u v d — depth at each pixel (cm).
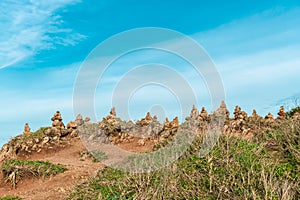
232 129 1173
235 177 635
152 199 594
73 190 772
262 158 729
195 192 602
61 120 1573
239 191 580
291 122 943
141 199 598
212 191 599
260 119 1287
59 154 1375
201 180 641
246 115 1309
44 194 860
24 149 1363
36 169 1060
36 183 1012
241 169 657
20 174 1034
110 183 721
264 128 1045
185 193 606
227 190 583
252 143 850
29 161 1129
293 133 856
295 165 716
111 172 809
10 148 1377
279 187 594
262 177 611
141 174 716
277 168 692
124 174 746
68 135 1513
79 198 708
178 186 629
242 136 966
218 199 572
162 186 628
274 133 911
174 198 593
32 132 1539
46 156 1363
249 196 554
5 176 1048
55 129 1490
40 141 1420
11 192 983
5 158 1347
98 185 737
